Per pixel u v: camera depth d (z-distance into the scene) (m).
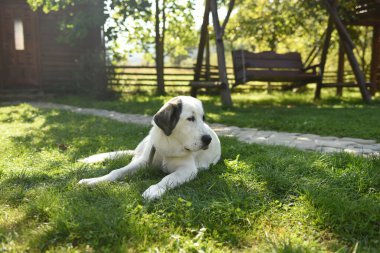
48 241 2.32
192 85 11.30
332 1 11.88
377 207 2.76
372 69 15.48
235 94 17.34
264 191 3.24
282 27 16.89
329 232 2.56
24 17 14.64
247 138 6.18
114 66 15.37
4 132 6.53
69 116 8.69
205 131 3.48
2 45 14.39
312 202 2.87
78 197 3.00
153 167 3.80
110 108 10.79
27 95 14.38
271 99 14.03
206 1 11.08
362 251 2.26
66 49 15.50
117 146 5.27
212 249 2.24
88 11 13.24
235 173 3.76
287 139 6.05
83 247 2.23
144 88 17.45
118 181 3.54
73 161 4.46
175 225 2.59
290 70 12.70
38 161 4.41
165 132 3.40
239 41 20.33
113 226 2.43
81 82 14.97
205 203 2.88
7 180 3.57
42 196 2.92
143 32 16.94
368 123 7.23
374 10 13.05
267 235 2.45
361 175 3.42
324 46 12.60
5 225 2.55
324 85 13.09
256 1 17.14
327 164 3.91
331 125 6.96
